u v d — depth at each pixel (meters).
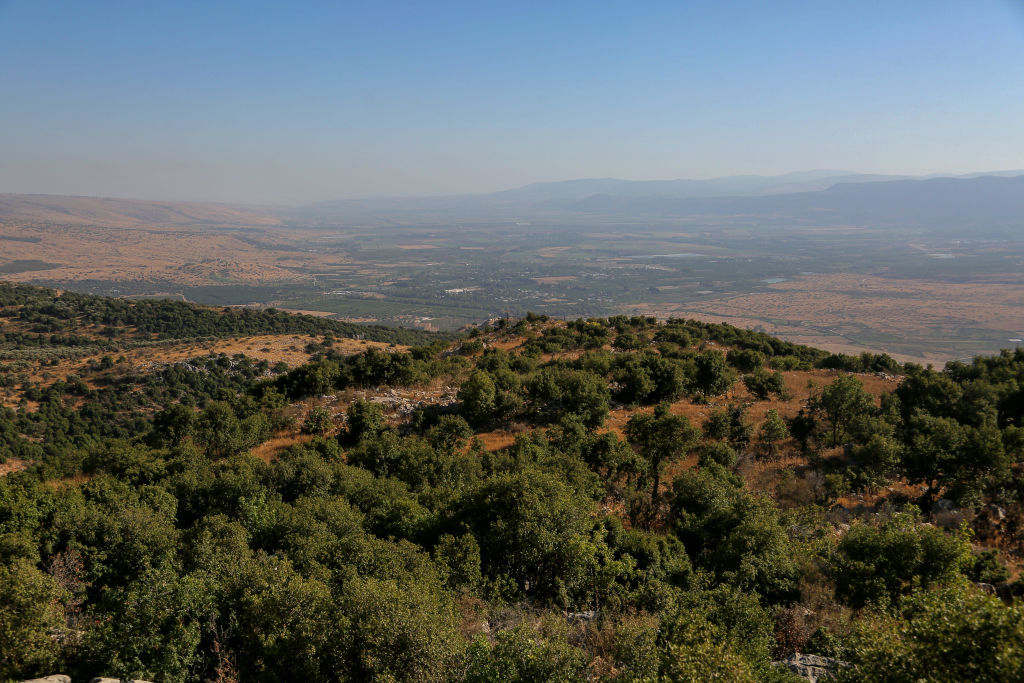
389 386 47.06
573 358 53.19
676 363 45.94
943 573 15.61
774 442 34.56
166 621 13.56
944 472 25.83
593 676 12.22
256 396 45.97
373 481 26.00
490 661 11.36
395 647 11.63
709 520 22.39
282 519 20.50
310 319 130.00
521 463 26.98
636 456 29.20
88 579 17.80
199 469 28.59
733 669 9.50
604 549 18.47
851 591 16.12
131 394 76.19
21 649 12.55
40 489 21.45
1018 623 8.51
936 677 8.86
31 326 106.25
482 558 18.73
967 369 47.28
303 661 12.06
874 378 49.53
